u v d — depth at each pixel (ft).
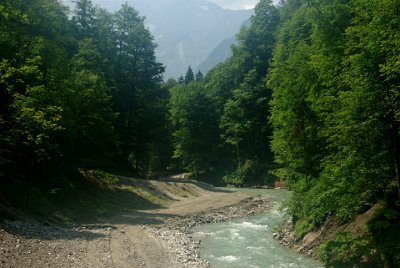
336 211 53.57
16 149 87.30
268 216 107.76
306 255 59.93
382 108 42.88
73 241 60.90
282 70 77.10
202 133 247.29
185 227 90.33
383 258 41.88
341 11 70.13
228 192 165.78
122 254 57.36
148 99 191.83
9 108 78.43
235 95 225.56
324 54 64.95
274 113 80.18
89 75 120.88
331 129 50.85
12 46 84.43
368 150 45.29
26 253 49.62
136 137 182.70
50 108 74.23
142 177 180.04
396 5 40.45
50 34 110.63
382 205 48.65
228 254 64.13
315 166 72.28
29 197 82.79
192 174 247.91
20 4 93.97
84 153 120.37
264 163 211.82
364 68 43.50
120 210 108.27
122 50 190.80
